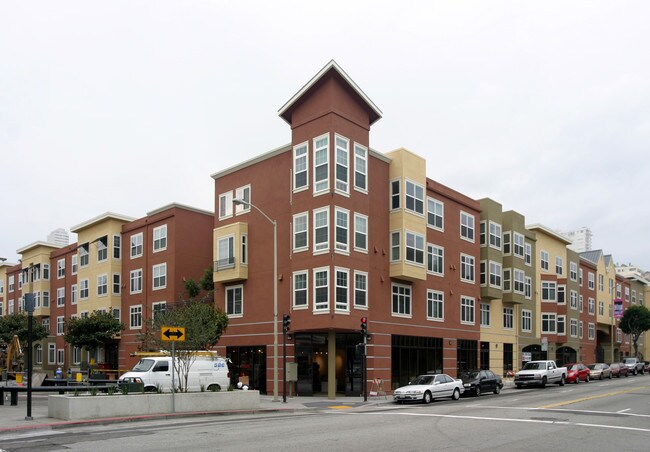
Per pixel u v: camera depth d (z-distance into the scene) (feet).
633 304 271.49
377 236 114.73
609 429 56.24
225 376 88.38
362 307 106.11
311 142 107.55
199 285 139.44
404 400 92.53
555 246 199.31
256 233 119.44
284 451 42.55
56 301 201.57
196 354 84.79
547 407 79.41
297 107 111.34
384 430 55.01
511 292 163.22
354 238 106.11
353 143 108.37
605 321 237.86
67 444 46.32
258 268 117.70
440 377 96.22
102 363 163.02
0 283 245.04
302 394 107.14
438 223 134.41
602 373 164.86
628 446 46.14
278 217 115.24
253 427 57.72
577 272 212.43
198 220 148.36
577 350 203.31
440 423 61.05
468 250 145.89
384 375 111.75
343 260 102.83
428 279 128.77
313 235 104.32
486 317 155.02
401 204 117.80
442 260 134.41
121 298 161.68
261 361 114.21
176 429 56.18
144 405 67.46
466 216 146.82
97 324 148.36
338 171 104.22
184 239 144.66
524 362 162.20
